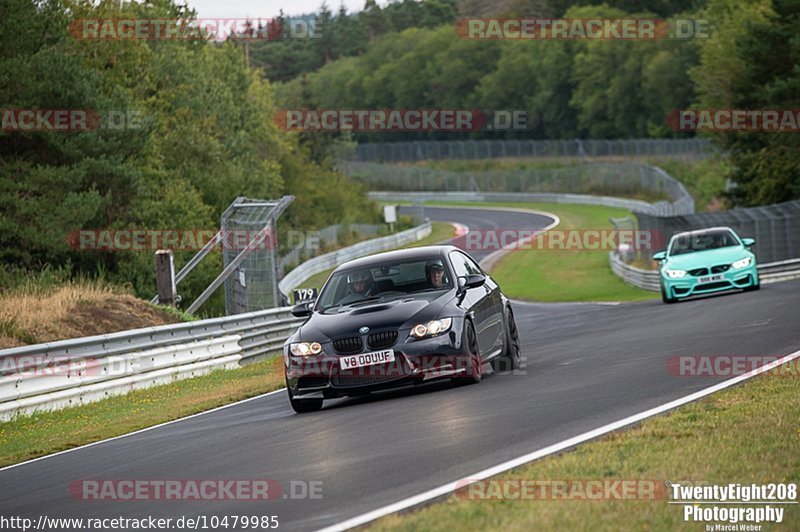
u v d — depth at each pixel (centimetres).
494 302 4609
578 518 1944
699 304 7881
